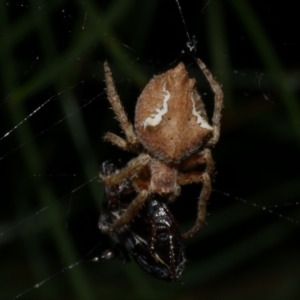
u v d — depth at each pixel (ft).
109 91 0.61
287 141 0.70
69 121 0.64
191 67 0.69
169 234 0.60
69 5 0.62
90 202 0.69
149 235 0.60
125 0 0.62
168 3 0.67
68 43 0.63
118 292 0.68
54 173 0.69
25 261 0.70
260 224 0.71
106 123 0.68
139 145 0.61
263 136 0.71
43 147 0.68
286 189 0.68
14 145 0.67
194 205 0.65
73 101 0.65
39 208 0.68
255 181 0.71
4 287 0.68
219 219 0.67
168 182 0.62
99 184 0.64
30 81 0.61
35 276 0.68
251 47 0.69
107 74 0.62
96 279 0.69
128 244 0.61
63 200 0.69
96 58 0.66
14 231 0.67
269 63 0.64
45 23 0.62
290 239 0.72
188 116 0.61
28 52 0.64
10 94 0.63
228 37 0.69
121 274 0.69
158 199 0.61
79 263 0.64
